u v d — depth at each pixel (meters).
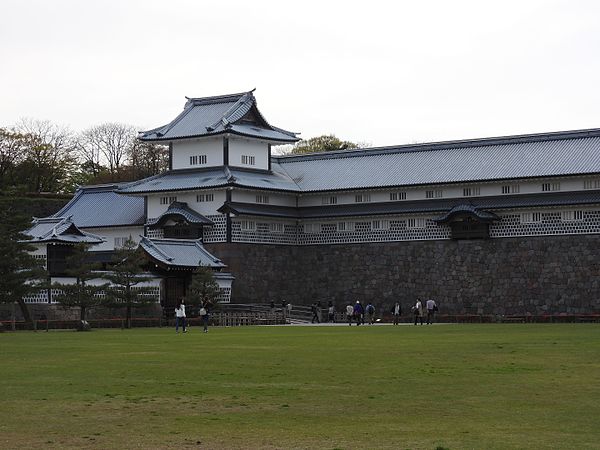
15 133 190.88
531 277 118.00
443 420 32.00
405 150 135.75
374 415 33.03
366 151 138.62
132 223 138.38
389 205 129.25
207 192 130.38
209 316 111.38
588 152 120.62
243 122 136.00
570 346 59.38
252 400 36.31
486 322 110.75
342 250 132.00
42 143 196.75
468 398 36.44
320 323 119.31
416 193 128.25
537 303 117.44
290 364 49.06
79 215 147.00
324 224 134.00
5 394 38.06
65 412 33.81
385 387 39.56
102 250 142.00
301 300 134.75
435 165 129.75
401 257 127.06
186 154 136.00
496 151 128.00
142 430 30.58
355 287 130.62
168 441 28.86
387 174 131.50
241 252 128.38
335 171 137.00
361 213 129.62
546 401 35.59
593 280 114.62
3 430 30.56
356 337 73.94
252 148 136.12
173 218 130.12
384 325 105.75
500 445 28.02
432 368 46.44
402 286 126.81
